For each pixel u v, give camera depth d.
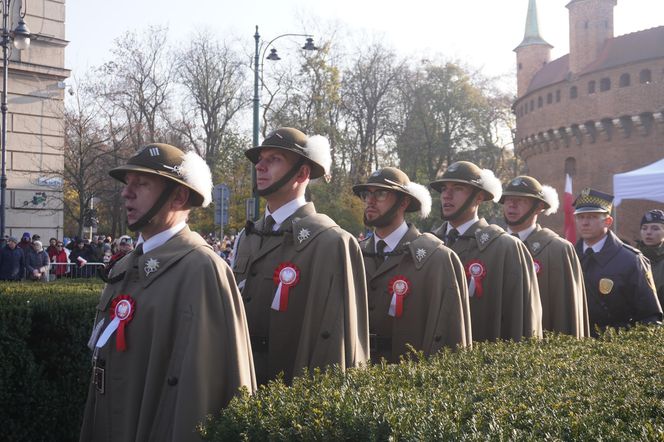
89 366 5.78
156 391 3.37
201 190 3.67
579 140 42.22
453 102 46.25
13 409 5.28
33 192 23.28
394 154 46.41
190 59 40.31
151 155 3.63
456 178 6.48
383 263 5.73
